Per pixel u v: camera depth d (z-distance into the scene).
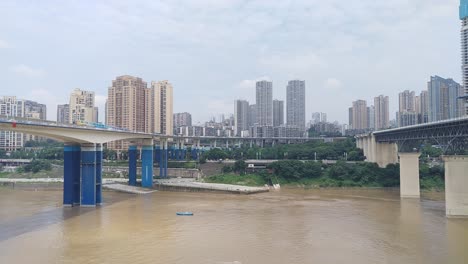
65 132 96.81
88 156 110.00
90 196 109.56
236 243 66.44
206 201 121.69
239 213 97.25
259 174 177.75
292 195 139.00
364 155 198.25
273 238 70.06
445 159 92.38
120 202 119.25
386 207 107.94
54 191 153.12
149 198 130.12
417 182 134.12
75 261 56.19
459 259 57.41
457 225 81.94
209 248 63.16
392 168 166.38
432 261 56.50
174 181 174.12
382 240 68.69
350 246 64.62
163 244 65.69
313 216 92.69
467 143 110.56
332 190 157.12
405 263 55.53
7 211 100.19
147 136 157.88
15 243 66.19
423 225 81.94
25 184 176.50
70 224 82.62
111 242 66.88
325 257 58.31
